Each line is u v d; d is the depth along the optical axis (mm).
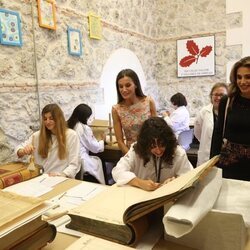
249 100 1560
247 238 818
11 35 2172
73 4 2867
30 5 2350
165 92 4953
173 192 759
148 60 4598
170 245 840
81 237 824
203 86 4645
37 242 756
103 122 2971
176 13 4672
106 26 3438
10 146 2205
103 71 3412
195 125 2762
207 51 4516
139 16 4230
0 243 658
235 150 1566
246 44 4262
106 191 1149
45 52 2537
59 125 1964
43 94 2533
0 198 819
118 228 845
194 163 3209
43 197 1258
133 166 1396
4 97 2154
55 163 1988
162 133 1291
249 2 4145
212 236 783
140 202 783
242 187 920
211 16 4434
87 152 2668
